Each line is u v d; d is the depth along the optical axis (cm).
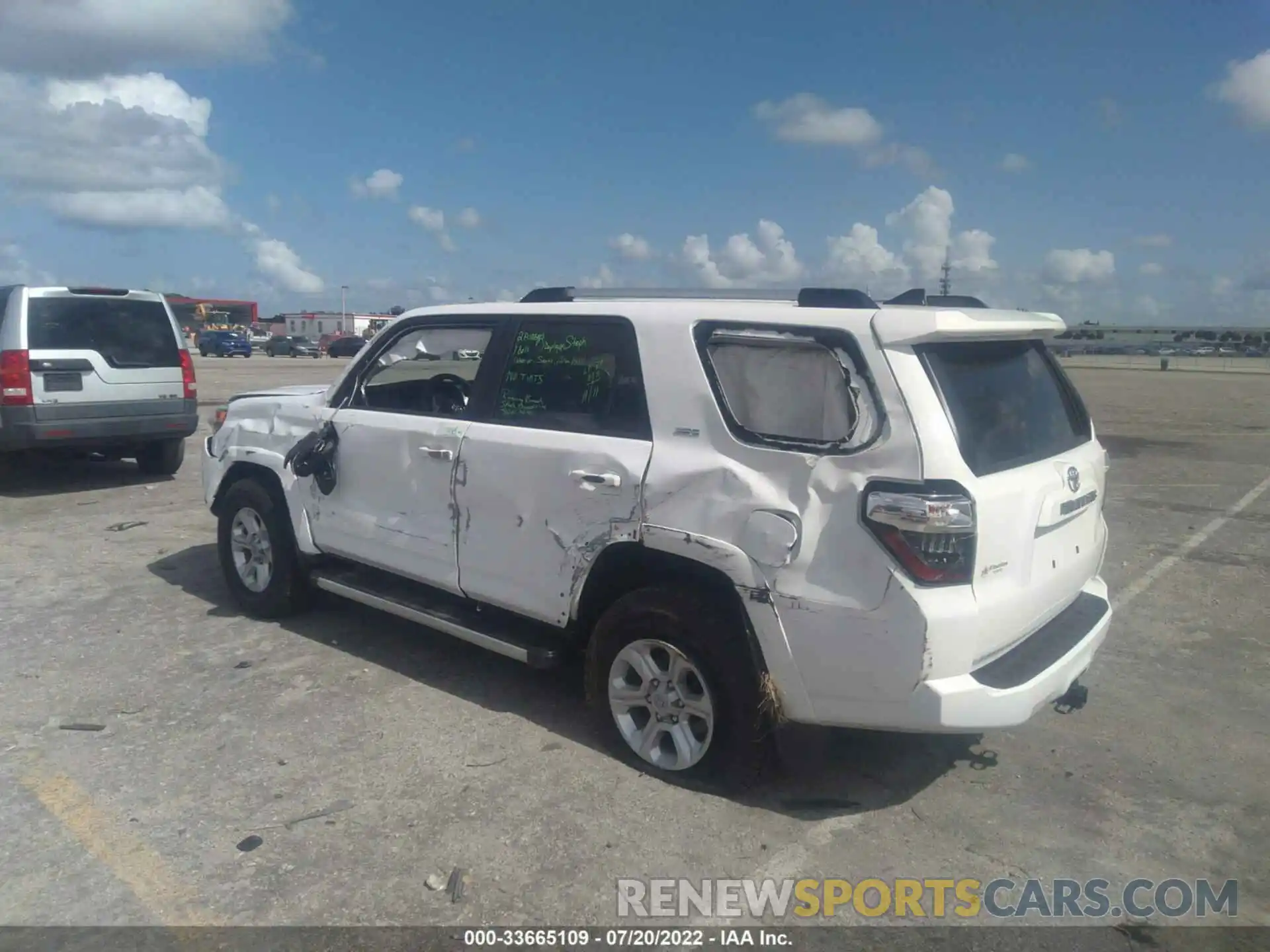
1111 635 593
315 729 443
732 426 365
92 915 309
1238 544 832
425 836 355
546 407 433
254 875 330
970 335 349
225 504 604
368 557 513
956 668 328
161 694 482
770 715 364
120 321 1000
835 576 337
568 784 393
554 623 425
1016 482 349
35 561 730
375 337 527
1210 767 422
